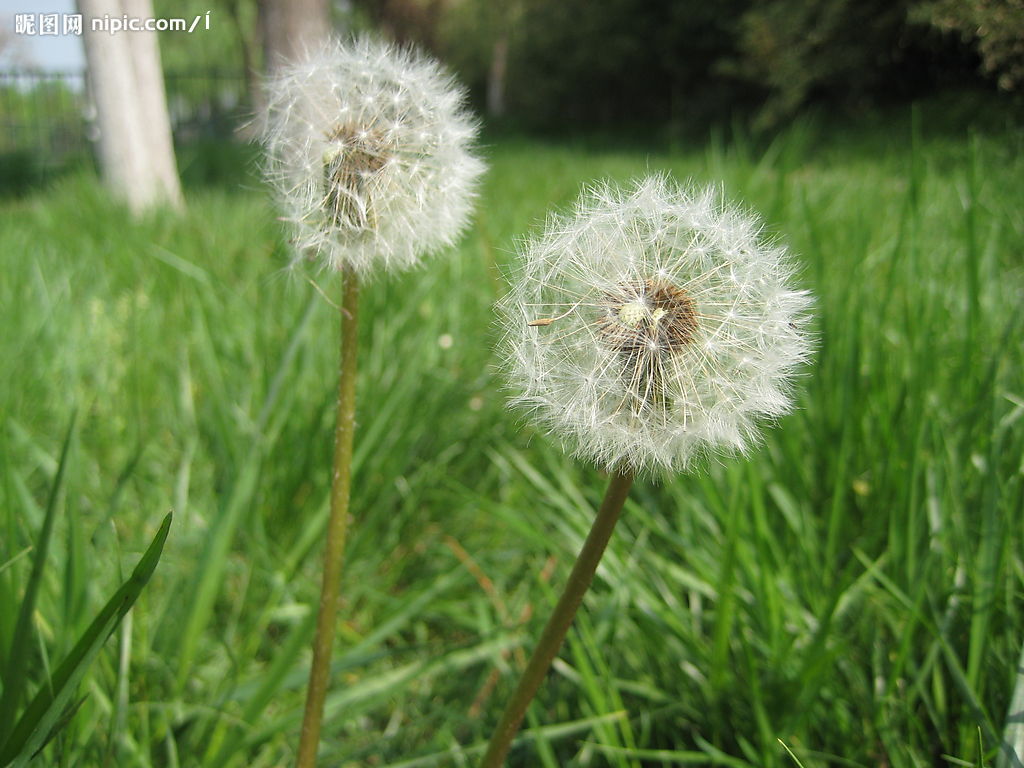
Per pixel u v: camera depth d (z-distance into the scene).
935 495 0.20
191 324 0.38
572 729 0.19
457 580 0.26
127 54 0.72
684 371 0.12
